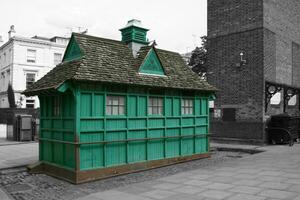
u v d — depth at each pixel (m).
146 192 7.31
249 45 17.47
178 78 11.92
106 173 9.25
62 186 8.46
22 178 9.52
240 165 10.59
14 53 38.94
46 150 10.34
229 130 17.98
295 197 6.52
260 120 16.78
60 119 9.55
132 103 10.15
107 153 9.38
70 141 9.01
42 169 10.27
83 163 8.81
